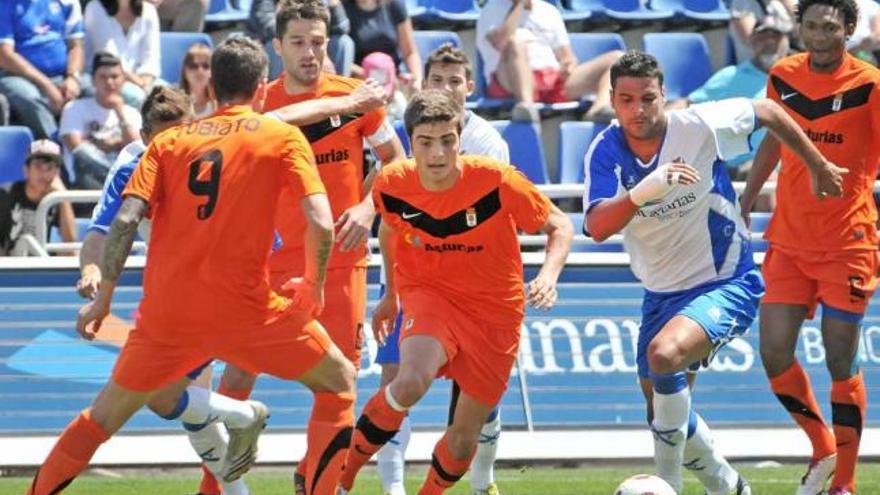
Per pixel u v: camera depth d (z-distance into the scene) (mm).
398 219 20641
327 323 23562
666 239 21922
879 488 26969
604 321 32531
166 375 19578
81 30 39312
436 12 44000
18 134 37562
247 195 19188
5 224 35844
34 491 19750
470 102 41125
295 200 23312
